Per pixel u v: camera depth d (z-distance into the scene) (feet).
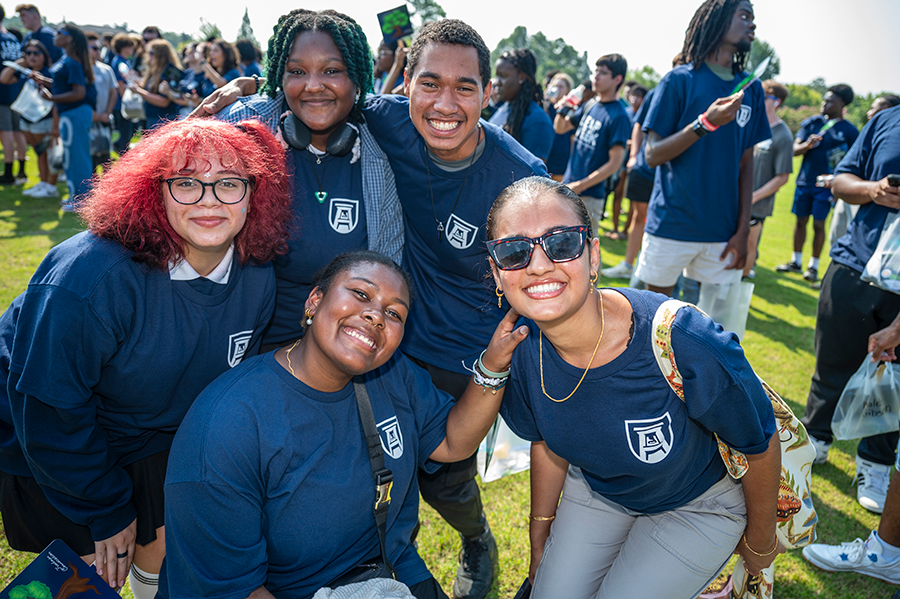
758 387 5.29
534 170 7.45
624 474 5.90
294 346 5.75
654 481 5.84
